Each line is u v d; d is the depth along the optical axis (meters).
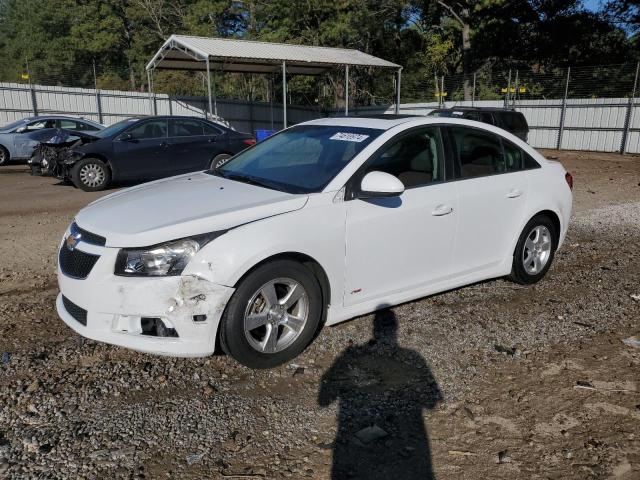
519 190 4.97
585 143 24.16
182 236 3.33
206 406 3.27
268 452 2.87
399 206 4.11
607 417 3.23
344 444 2.95
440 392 3.47
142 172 11.98
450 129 4.59
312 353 3.93
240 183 4.21
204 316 3.33
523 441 3.00
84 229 3.61
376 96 40.06
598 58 34.00
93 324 3.42
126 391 3.42
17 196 10.98
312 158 4.31
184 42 21.38
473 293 5.18
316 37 37.22
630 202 10.73
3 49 59.44
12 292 5.14
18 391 3.39
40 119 17.03
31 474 2.66
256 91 41.56
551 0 33.09
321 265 3.76
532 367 3.80
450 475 2.72
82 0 50.22
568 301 5.05
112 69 52.59
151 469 2.72
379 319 4.52
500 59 36.66
